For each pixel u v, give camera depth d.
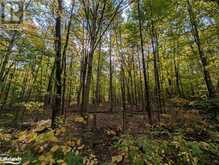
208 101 5.82
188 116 7.02
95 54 18.50
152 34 12.06
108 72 23.75
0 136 2.70
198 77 12.53
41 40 9.16
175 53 13.05
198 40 9.34
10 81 13.94
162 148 3.18
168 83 19.14
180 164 3.05
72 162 2.56
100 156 3.85
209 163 3.11
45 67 17.80
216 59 8.69
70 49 11.14
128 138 3.34
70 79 17.22
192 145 3.18
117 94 29.02
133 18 11.96
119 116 12.91
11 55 9.60
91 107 17.58
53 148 2.40
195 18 9.50
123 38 15.66
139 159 2.90
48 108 16.64
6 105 15.31
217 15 8.35
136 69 21.00
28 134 2.53
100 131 5.80
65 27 10.30
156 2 8.52
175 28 11.33
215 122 5.17
